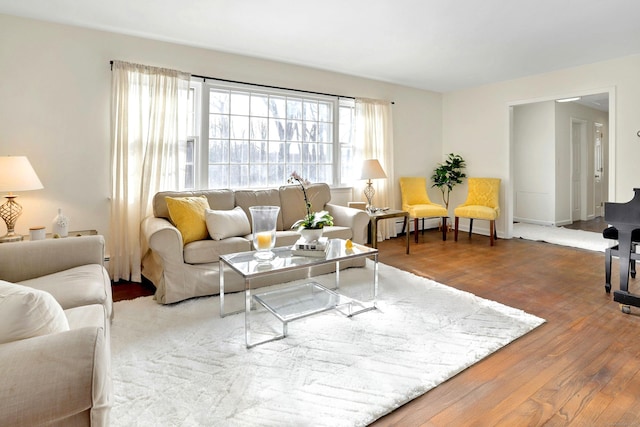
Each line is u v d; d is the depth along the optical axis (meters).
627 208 2.69
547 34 3.52
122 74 3.39
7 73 3.03
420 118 5.92
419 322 2.45
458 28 3.36
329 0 2.81
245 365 1.92
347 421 1.50
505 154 5.41
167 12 3.00
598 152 7.67
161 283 2.76
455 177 5.97
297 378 1.81
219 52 3.98
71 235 3.05
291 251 2.59
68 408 0.88
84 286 1.82
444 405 1.62
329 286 3.16
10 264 1.99
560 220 6.72
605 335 2.29
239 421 1.49
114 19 3.14
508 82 5.31
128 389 1.70
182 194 3.42
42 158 3.19
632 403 1.62
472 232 5.97
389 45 3.80
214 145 4.05
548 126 6.59
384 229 5.34
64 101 3.25
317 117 4.81
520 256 4.33
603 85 4.37
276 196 3.97
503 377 1.84
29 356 0.92
